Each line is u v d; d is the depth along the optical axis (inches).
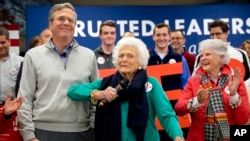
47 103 127.7
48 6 281.9
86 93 124.3
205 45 144.3
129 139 121.3
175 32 227.9
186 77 193.0
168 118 121.7
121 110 123.3
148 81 126.7
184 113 139.3
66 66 130.6
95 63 136.2
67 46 132.3
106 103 124.0
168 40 195.5
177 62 193.6
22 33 299.6
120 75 127.1
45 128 127.6
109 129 122.5
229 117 140.3
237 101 137.6
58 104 127.3
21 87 129.5
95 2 316.2
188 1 321.1
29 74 129.3
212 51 142.6
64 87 128.6
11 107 122.1
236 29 294.8
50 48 130.8
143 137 120.1
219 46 142.9
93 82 131.3
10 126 126.6
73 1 313.4
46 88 128.1
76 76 130.3
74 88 127.4
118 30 289.1
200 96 133.3
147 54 127.5
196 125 141.7
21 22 299.7
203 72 145.1
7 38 179.9
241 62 201.9
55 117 127.3
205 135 140.2
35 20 280.5
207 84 142.4
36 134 127.6
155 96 124.7
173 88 191.2
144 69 127.6
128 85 123.6
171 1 321.7
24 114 126.7
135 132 120.4
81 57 133.0
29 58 129.9
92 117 134.7
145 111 121.1
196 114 141.6
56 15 129.3
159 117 123.6
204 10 294.0
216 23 214.4
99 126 125.0
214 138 138.9
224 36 213.9
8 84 177.3
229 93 138.1
